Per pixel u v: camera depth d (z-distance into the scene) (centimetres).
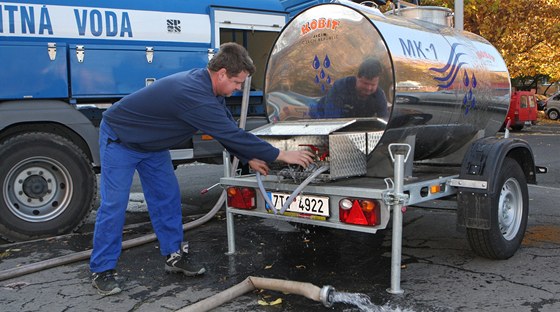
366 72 420
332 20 441
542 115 3052
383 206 359
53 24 556
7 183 536
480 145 441
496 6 1792
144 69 604
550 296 373
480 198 421
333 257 477
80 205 570
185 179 1009
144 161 407
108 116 387
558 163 1152
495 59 543
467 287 394
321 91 460
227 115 410
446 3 1591
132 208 742
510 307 355
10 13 535
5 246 530
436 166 541
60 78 557
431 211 660
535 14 1989
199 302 352
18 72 536
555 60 2189
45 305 377
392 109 400
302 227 577
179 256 429
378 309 354
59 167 559
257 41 727
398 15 523
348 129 420
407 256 477
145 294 394
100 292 394
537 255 471
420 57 427
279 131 429
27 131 557
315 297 351
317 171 387
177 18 625
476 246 446
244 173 684
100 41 582
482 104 504
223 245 521
